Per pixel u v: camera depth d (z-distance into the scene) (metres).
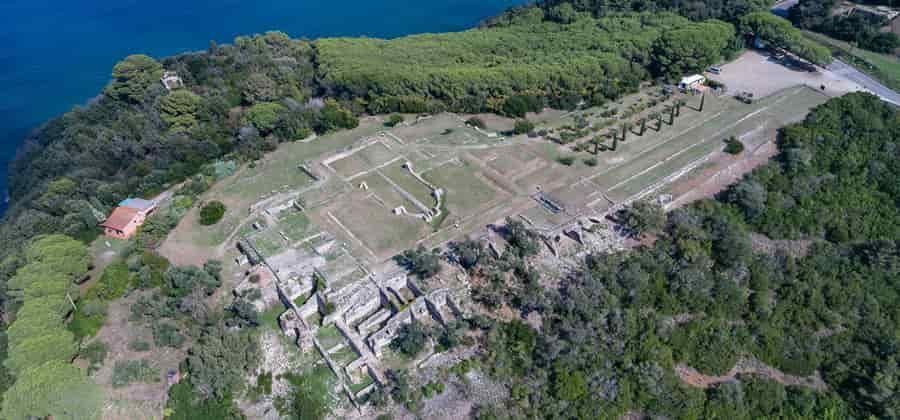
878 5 169.00
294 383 88.25
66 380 81.06
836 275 98.00
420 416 83.88
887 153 114.94
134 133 139.12
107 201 118.94
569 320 88.75
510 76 143.38
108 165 131.12
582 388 84.56
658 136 127.12
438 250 100.19
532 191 113.00
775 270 97.81
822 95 139.12
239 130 136.00
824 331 92.50
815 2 169.50
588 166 118.88
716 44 151.12
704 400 84.81
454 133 133.88
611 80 146.38
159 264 101.81
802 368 88.62
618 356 87.56
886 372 85.31
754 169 113.62
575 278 94.31
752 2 170.25
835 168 114.56
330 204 114.12
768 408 85.06
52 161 135.00
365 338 92.00
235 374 87.12
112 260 107.75
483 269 95.12
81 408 80.56
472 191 114.69
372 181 120.00
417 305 92.38
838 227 103.88
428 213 108.88
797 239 103.25
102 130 140.50
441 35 191.75
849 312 93.88
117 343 92.94
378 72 148.88
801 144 117.50
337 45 177.25
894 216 106.38
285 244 103.81
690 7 181.00
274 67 162.88
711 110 135.88
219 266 101.56
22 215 118.31
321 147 133.62
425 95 146.88
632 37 161.75
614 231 102.81
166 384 88.00
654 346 88.69
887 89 140.38
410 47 179.25
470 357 88.56
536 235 97.62
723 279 94.25
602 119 135.50
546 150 125.19
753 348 90.44
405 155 126.94
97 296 98.19
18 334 87.06
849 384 86.88
